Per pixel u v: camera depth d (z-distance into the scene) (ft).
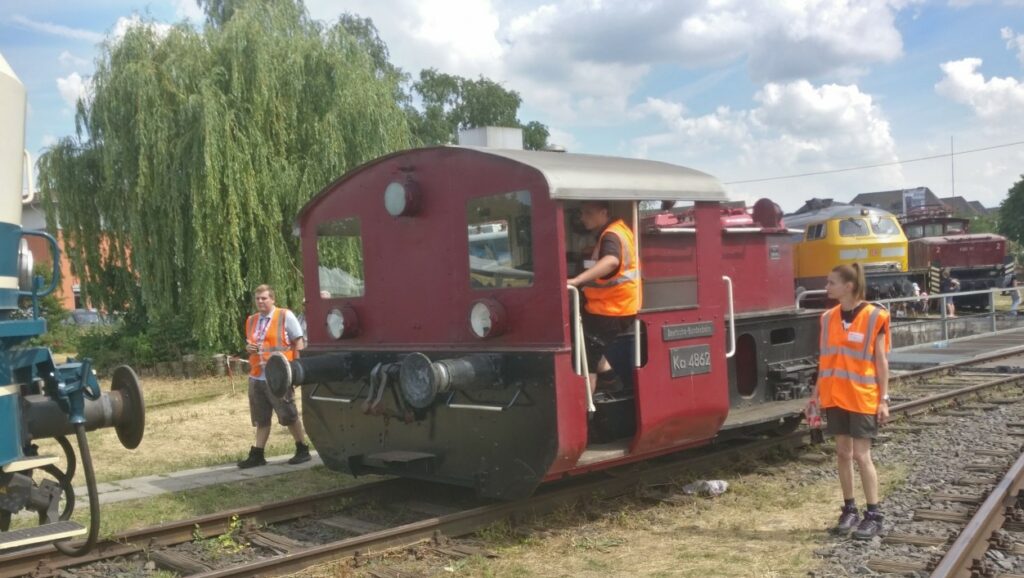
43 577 18.10
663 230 22.65
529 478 19.76
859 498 22.82
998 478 23.68
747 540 19.67
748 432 27.66
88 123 64.39
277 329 29.22
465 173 21.34
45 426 16.31
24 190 17.31
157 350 63.05
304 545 20.25
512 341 20.34
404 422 22.47
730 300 24.99
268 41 62.54
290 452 32.63
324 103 64.44
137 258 61.41
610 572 17.90
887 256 83.15
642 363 22.12
